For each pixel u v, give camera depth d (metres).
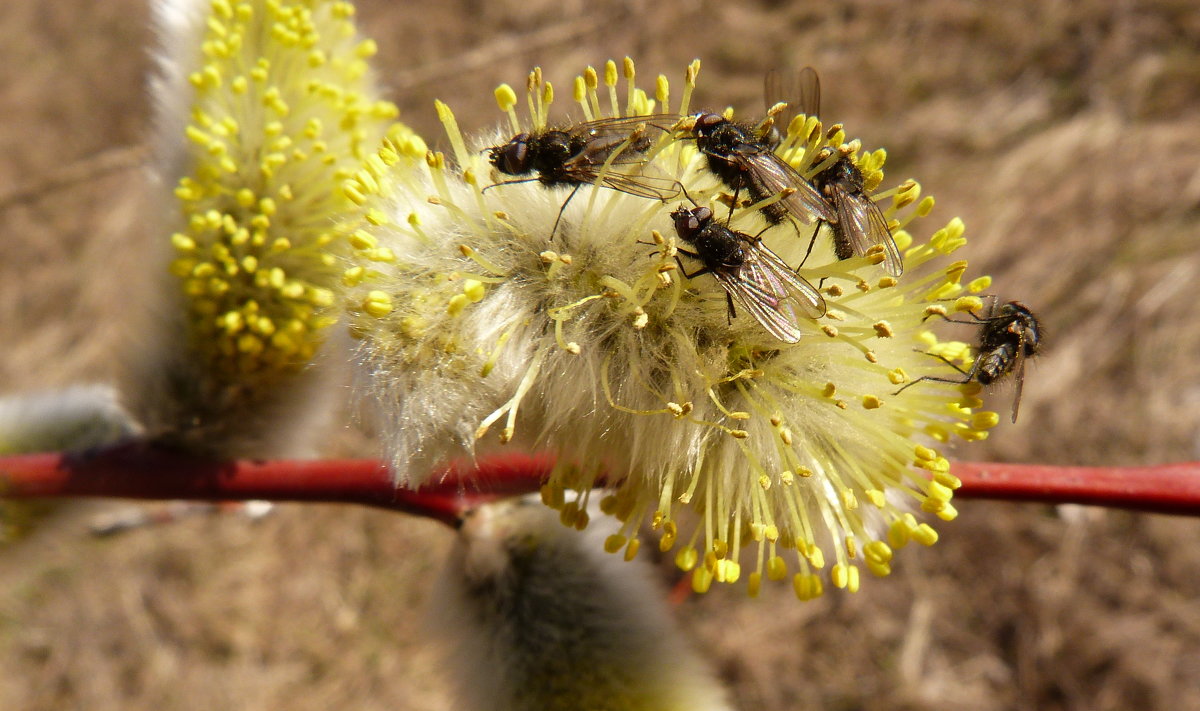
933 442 0.07
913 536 0.07
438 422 0.06
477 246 0.07
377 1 0.28
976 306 0.07
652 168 0.07
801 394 0.07
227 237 0.08
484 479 0.08
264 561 0.21
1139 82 0.23
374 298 0.06
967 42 0.25
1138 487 0.07
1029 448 0.20
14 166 0.27
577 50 0.26
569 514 0.07
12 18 0.29
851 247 0.07
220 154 0.08
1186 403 0.20
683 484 0.07
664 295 0.07
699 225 0.07
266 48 0.08
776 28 0.26
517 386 0.07
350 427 0.07
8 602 0.21
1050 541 0.19
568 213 0.07
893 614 0.19
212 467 0.08
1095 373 0.20
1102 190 0.22
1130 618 0.18
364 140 0.08
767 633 0.19
